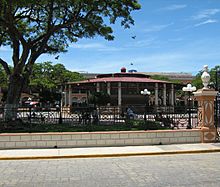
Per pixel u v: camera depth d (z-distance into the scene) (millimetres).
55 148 13117
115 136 13641
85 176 8453
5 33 22359
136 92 43312
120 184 7551
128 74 43625
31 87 54969
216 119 14688
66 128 15117
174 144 14055
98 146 13500
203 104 14492
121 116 16281
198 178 8117
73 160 11164
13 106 14992
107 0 18906
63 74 59250
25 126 14867
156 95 41469
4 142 12898
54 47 24297
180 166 9781
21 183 7711
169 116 15516
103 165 10102
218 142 14500
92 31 20750
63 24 20141
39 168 9664
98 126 15594
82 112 15914
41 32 24141
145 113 15344
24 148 12992
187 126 14922
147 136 13906
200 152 12664
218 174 8578
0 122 14578
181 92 63594
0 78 49812
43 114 15594
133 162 10617
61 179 8117
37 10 21141
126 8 19562
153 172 8891
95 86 42281
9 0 17266
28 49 19531
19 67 19328
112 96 42156
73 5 19281
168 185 7414
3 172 9070
